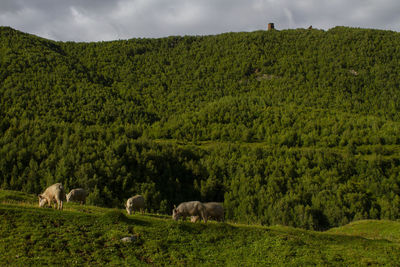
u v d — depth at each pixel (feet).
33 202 111.45
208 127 622.13
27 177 319.27
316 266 68.03
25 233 66.33
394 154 453.17
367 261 71.15
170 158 427.33
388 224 110.22
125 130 557.74
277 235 80.12
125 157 389.80
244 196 348.59
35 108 563.48
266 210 323.78
